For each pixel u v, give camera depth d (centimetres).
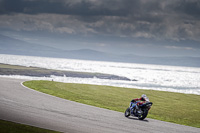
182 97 5716
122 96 4944
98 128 1936
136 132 1934
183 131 2162
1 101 2680
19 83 5069
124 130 1958
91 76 14362
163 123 2458
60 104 2914
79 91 4975
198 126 2645
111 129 1948
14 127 1683
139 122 2356
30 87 4547
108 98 4372
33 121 1939
